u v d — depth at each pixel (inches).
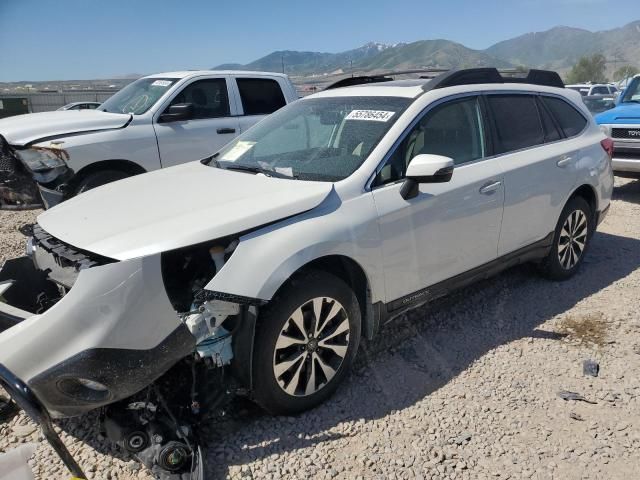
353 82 183.8
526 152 169.9
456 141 151.5
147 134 268.4
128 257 96.0
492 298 183.2
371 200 126.9
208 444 111.6
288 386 116.1
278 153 148.6
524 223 169.0
